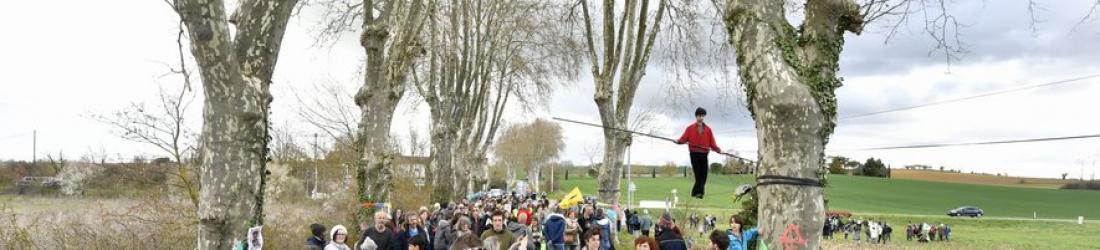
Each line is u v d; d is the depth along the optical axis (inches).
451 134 1102.4
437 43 1043.3
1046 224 2274.9
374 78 595.2
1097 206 3198.8
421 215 517.0
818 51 280.1
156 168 549.3
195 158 550.9
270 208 650.8
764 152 272.8
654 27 737.6
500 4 1176.2
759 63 274.5
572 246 485.4
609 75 748.6
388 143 610.9
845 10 282.0
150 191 525.7
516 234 442.3
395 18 636.7
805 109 262.8
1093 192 3814.0
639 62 743.7
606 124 754.2
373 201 595.8
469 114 1312.7
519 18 1171.3
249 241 298.7
